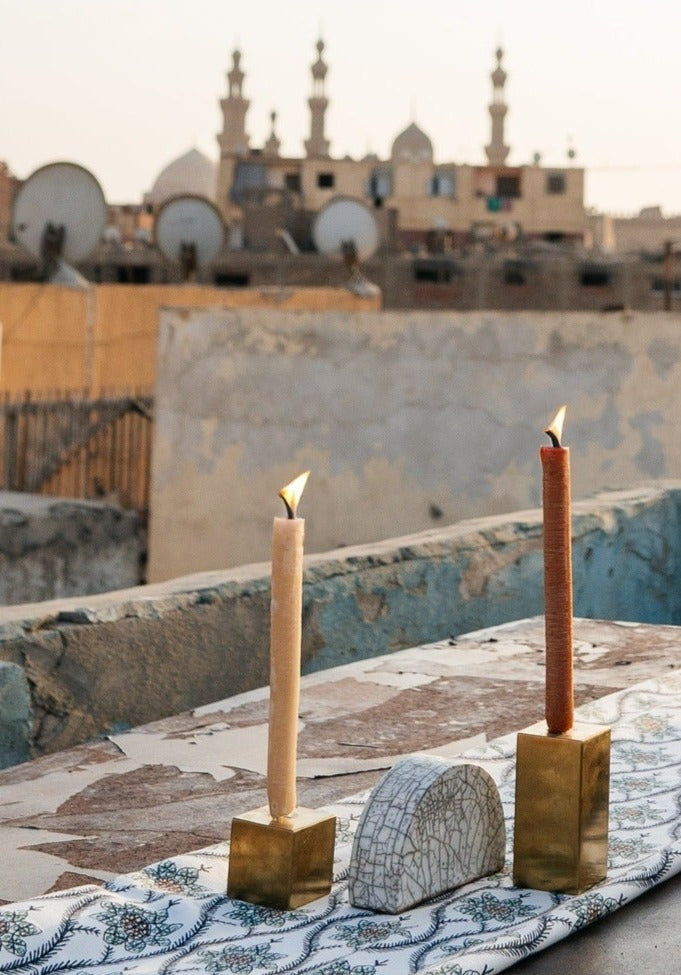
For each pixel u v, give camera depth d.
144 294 17.66
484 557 5.17
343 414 10.35
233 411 10.85
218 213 21.91
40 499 12.02
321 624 4.47
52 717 3.70
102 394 14.84
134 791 3.09
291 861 1.99
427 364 9.99
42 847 2.67
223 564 10.96
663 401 9.15
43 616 3.75
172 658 4.05
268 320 10.66
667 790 2.51
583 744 2.02
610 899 1.98
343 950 1.83
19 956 1.83
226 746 3.49
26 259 38.62
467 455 9.86
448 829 2.05
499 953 1.77
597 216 66.81
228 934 1.91
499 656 4.39
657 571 6.12
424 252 51.75
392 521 10.16
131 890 2.06
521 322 9.62
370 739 3.42
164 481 11.29
